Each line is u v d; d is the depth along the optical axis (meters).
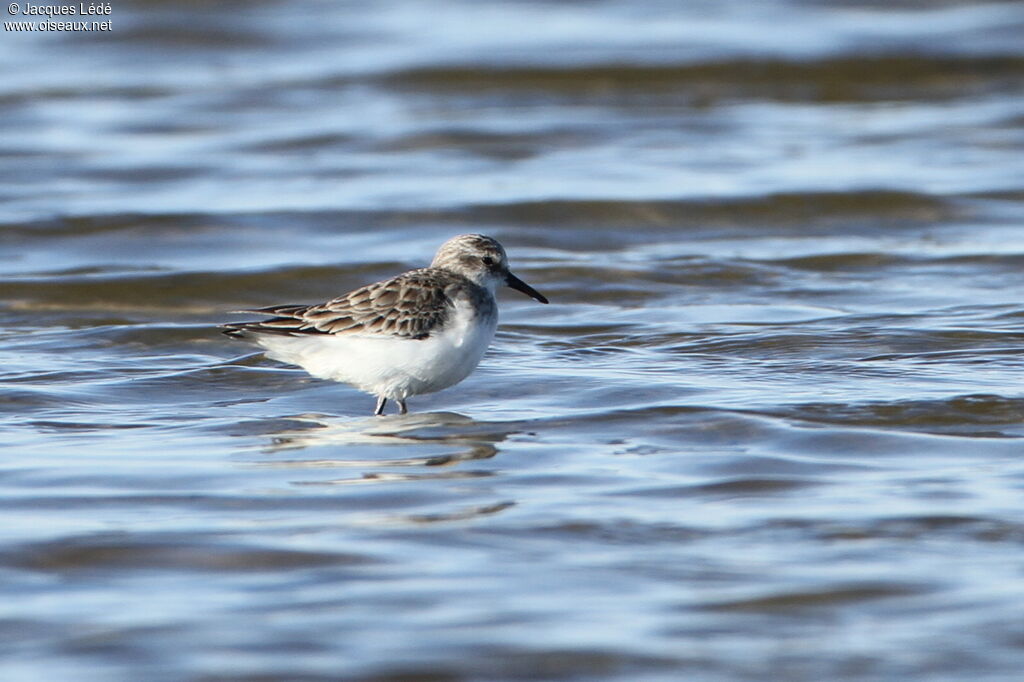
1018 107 30.17
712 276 19.91
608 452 12.11
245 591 9.08
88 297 19.17
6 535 10.04
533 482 11.28
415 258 20.89
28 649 8.24
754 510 10.49
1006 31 35.47
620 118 29.72
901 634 8.34
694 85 32.56
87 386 14.65
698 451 12.06
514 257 21.02
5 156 26.81
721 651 8.17
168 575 9.35
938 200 23.39
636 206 23.12
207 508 10.69
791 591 8.96
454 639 8.34
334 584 9.17
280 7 39.66
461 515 10.48
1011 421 12.80
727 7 38.81
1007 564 9.31
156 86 32.91
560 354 15.97
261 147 27.52
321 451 12.27
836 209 23.30
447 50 34.69
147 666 8.04
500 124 28.97
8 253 21.27
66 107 30.98
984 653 8.09
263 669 7.99
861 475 11.30
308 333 12.91
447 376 13.15
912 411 13.12
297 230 22.38
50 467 11.76
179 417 13.51
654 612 8.69
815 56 33.47
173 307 18.98
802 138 28.03
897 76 32.84
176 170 25.88
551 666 8.02
